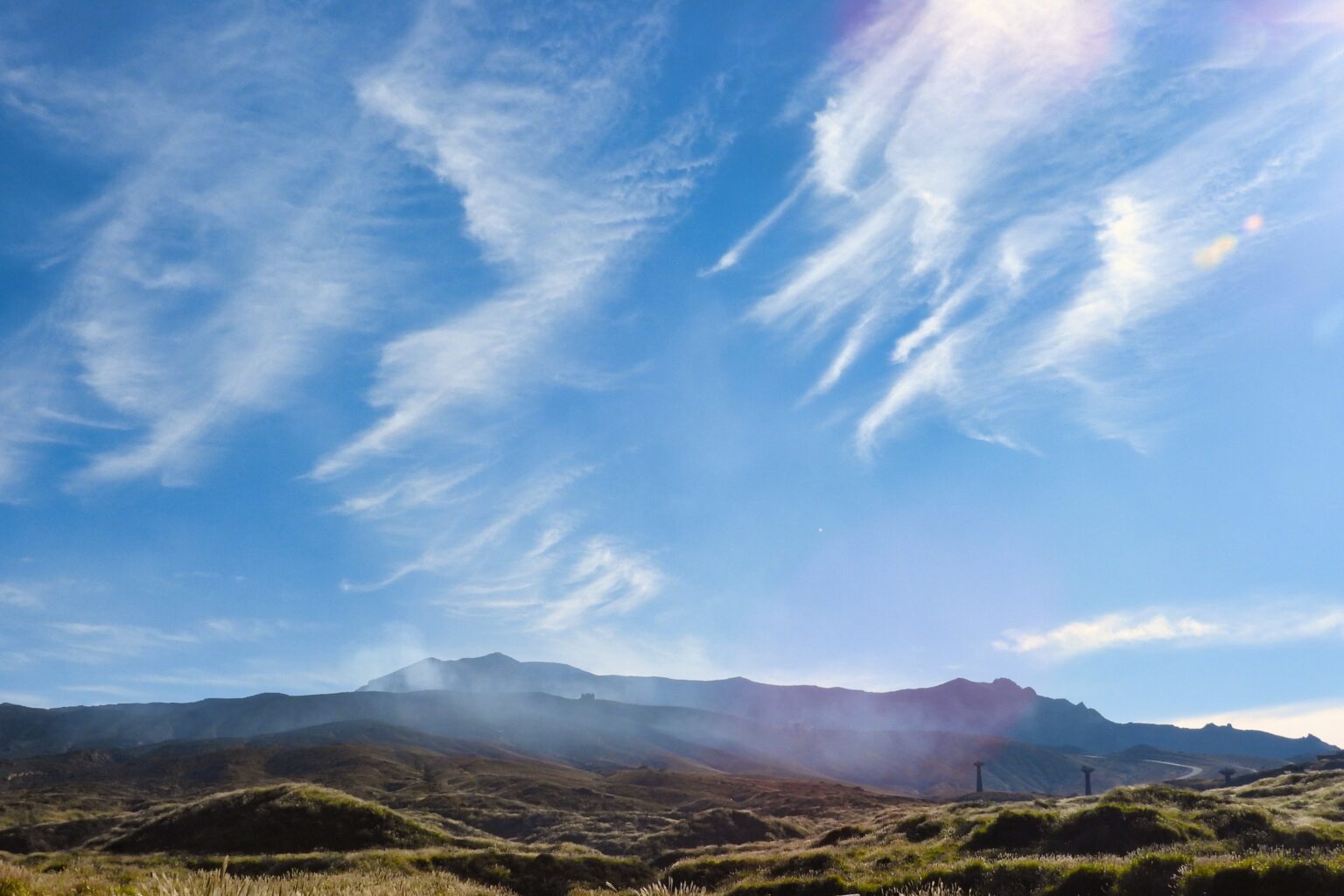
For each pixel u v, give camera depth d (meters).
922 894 22.39
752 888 27.81
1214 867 18.97
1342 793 38.62
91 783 133.50
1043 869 23.25
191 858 43.09
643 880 42.03
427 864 41.22
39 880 15.09
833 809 101.88
